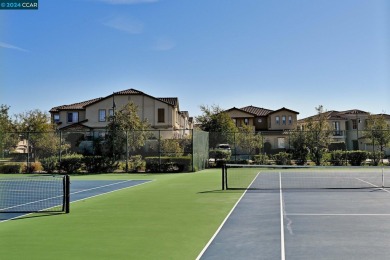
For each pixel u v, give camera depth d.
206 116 56.03
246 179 24.31
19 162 33.31
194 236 8.98
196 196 16.16
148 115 51.53
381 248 7.78
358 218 10.94
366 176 26.66
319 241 8.37
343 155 35.69
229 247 7.98
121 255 7.48
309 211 12.16
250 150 39.59
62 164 31.78
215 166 36.38
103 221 10.96
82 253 7.65
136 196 16.50
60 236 9.15
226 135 39.28
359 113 63.53
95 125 52.09
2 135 34.12
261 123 66.31
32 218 11.70
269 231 9.39
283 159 35.84
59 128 54.56
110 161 31.88
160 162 31.59
